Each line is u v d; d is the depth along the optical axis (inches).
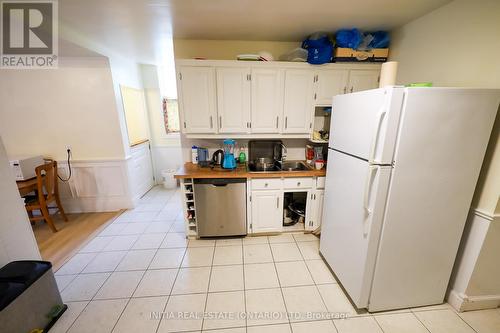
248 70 92.4
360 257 61.6
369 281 61.5
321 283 76.2
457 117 51.8
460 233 60.3
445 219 58.7
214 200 96.2
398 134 51.9
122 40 99.0
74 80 116.1
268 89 95.0
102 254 93.1
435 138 52.6
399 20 80.2
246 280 77.8
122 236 107.1
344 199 69.2
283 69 93.0
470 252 62.0
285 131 100.3
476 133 53.2
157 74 160.4
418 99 49.9
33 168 110.7
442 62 69.7
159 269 83.8
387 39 90.9
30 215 117.0
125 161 130.2
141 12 70.8
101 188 132.8
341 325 61.2
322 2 65.8
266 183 95.9
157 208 138.9
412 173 54.2
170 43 104.7
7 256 60.8
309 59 91.1
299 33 92.3
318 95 96.5
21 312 52.7
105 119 123.1
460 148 53.9
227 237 105.0
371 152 54.3
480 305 64.4
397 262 60.5
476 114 52.0
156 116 168.7
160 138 173.5
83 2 63.6
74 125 122.3
